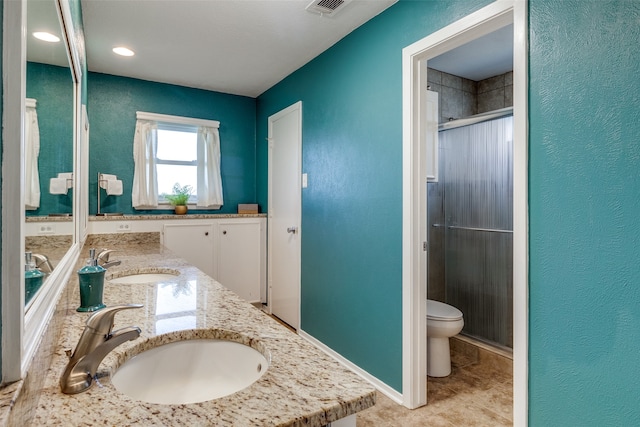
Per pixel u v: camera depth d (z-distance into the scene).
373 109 2.38
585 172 1.28
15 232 0.52
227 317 1.12
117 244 3.19
